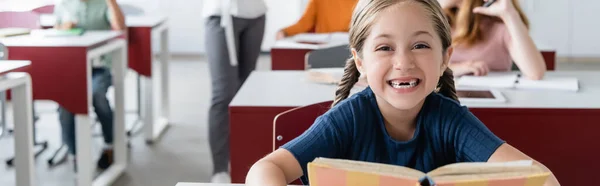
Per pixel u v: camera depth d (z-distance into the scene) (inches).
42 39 124.3
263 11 128.4
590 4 268.2
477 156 47.3
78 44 117.7
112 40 135.0
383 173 35.4
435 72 44.8
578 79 92.8
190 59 291.9
